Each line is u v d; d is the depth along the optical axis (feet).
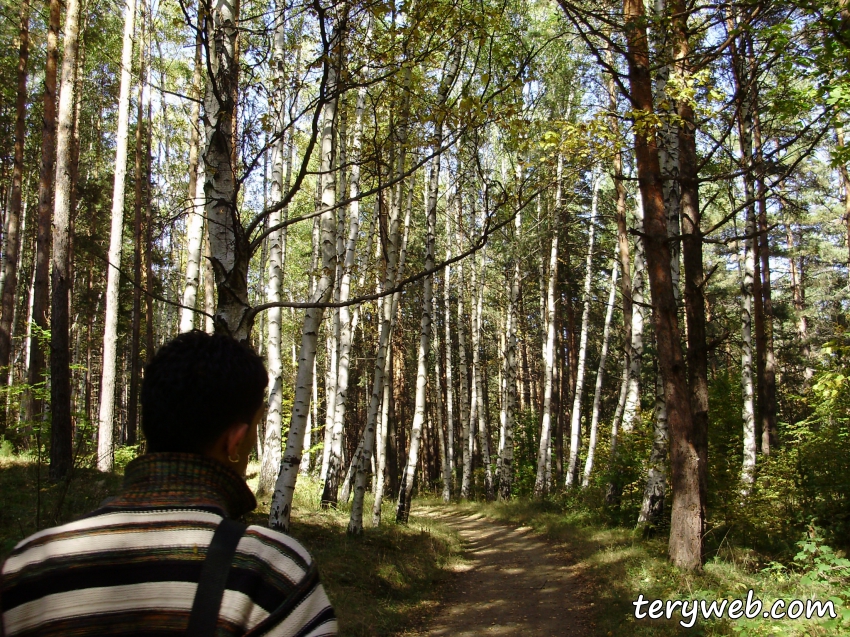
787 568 31.14
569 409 127.75
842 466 36.47
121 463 55.42
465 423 85.51
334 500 50.57
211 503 3.99
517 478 98.22
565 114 58.29
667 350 31.32
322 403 114.52
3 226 89.20
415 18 17.07
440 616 30.32
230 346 4.50
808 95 25.00
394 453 97.04
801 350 95.86
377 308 69.21
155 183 84.02
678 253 45.24
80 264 92.17
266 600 3.67
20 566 3.76
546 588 35.01
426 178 65.87
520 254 74.38
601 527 49.37
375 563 34.68
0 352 58.08
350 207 50.21
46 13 59.72
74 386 114.93
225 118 15.66
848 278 107.55
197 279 42.52
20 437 49.88
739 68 32.42
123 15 64.44
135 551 3.69
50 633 3.50
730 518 37.50
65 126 41.78
